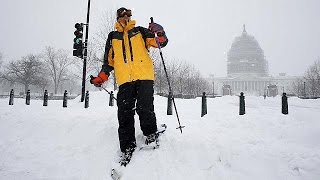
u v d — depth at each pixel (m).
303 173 3.15
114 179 3.85
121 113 4.23
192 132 4.50
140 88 4.21
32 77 56.22
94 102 11.67
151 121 4.27
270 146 3.76
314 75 60.22
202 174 3.61
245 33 134.25
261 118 4.88
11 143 5.37
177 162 3.88
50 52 65.00
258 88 111.88
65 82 82.75
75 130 5.41
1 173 4.33
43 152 4.88
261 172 3.36
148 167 3.91
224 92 66.62
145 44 4.41
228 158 3.68
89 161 4.40
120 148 4.24
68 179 4.08
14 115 7.08
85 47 12.02
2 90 75.38
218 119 5.11
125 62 4.23
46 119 6.20
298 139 3.98
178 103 10.09
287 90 99.06
